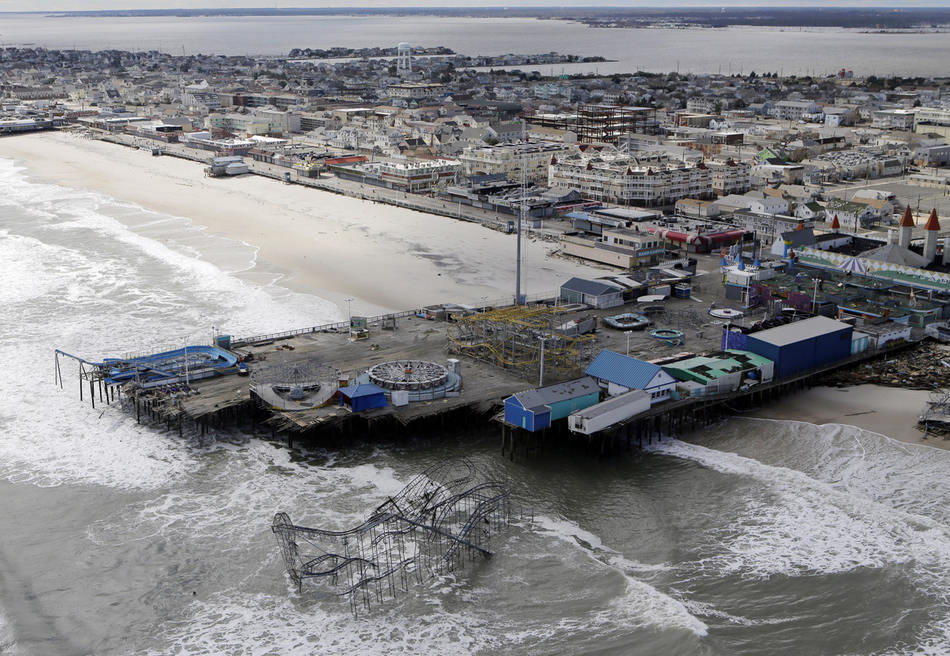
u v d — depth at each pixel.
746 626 82.19
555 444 119.06
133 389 126.75
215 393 125.50
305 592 88.88
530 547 95.31
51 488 108.12
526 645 80.69
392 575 91.12
